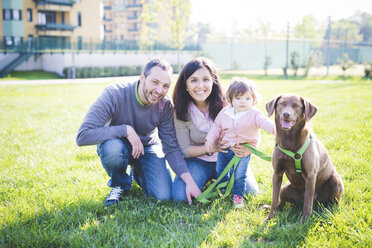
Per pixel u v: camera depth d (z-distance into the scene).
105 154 3.23
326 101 10.42
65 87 16.92
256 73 32.88
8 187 3.75
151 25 60.84
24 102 11.03
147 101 3.33
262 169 4.28
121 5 67.31
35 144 5.64
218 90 3.59
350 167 4.16
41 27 40.62
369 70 25.02
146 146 3.77
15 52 31.08
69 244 2.59
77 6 44.03
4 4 38.03
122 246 2.56
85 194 3.49
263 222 2.92
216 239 2.62
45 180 3.98
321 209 3.11
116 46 35.97
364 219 2.87
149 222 2.95
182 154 3.73
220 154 3.59
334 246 2.46
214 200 3.44
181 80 3.48
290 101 2.78
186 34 33.75
